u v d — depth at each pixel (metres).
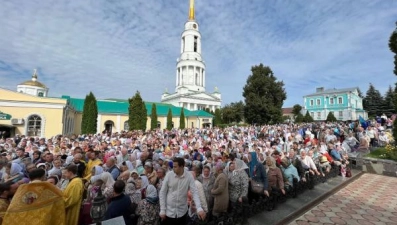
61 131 21.86
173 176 3.88
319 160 9.30
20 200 2.78
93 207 2.76
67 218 3.47
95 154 6.71
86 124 25.61
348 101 54.69
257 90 42.66
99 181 4.50
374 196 7.26
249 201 6.00
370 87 58.62
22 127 20.16
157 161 6.97
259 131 23.52
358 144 14.16
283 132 19.81
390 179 9.58
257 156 7.74
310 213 5.86
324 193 7.32
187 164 7.25
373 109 56.19
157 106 47.47
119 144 11.40
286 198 6.55
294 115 68.44
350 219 5.50
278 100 42.62
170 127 40.78
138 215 4.20
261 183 5.85
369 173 10.79
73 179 3.75
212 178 5.39
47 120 21.31
